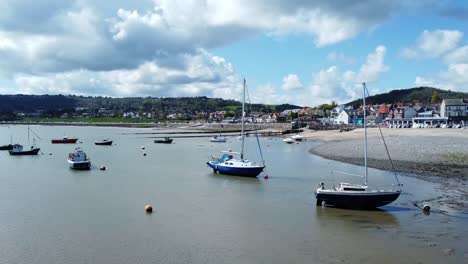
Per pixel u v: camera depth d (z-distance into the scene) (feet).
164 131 634.43
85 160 193.26
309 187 136.67
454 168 165.17
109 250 75.61
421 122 531.09
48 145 351.87
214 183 146.72
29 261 70.69
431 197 114.73
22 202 115.65
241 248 76.02
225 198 119.96
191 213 102.17
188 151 290.76
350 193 103.50
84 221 95.20
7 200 118.42
